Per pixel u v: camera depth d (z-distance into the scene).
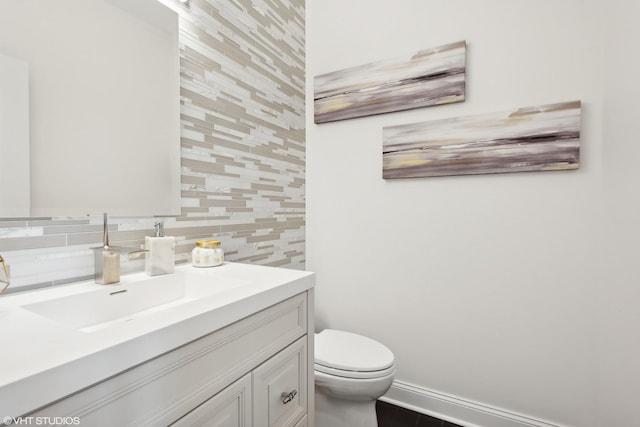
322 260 1.89
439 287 1.59
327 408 1.37
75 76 0.83
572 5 1.32
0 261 0.67
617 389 1.24
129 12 0.95
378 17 1.72
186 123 1.14
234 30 1.36
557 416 1.37
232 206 1.36
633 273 1.20
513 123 1.40
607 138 1.26
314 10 1.91
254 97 1.48
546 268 1.38
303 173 1.89
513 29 1.42
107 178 0.90
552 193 1.37
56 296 0.72
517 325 1.44
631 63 1.17
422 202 1.62
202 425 0.61
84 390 0.43
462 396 1.54
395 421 1.55
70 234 0.85
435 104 1.55
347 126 1.80
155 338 0.51
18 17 0.72
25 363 0.40
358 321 1.79
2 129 0.70
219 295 0.71
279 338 0.84
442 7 1.57
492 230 1.48
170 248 0.98
